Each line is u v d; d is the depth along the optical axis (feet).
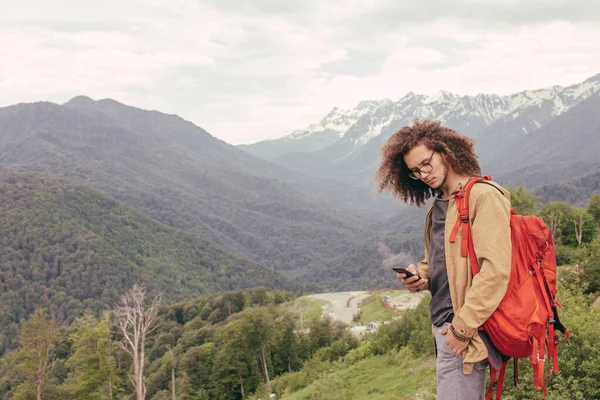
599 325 20.99
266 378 172.65
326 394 69.41
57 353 222.48
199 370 186.09
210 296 382.22
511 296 7.34
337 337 210.18
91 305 465.88
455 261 7.76
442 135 8.32
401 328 90.38
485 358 7.55
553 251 7.76
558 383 19.49
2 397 201.77
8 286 499.92
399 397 51.57
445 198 8.50
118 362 193.67
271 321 181.47
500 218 7.40
